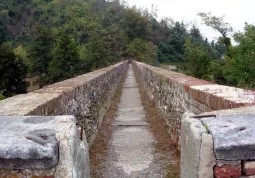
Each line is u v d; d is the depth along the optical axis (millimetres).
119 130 8539
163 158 5984
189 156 2301
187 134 2387
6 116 2510
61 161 1987
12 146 1917
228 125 2201
